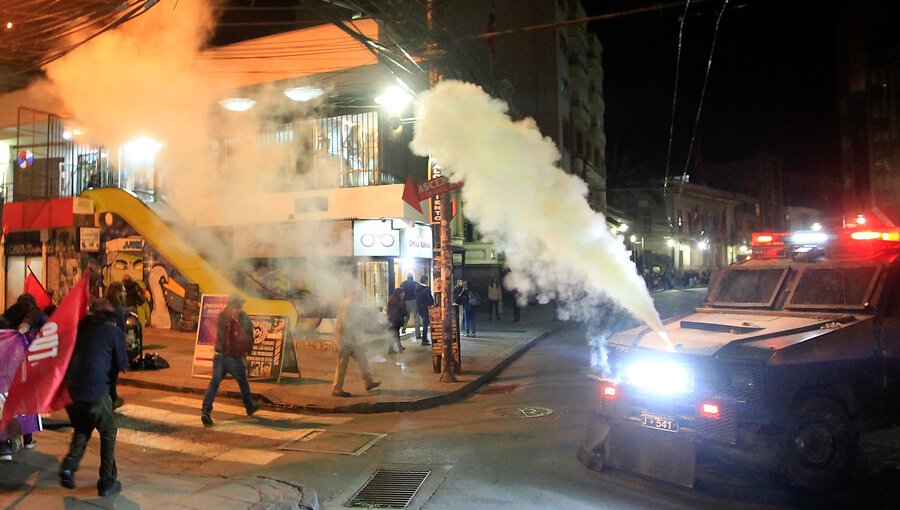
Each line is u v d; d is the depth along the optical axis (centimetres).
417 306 1552
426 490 559
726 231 6350
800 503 517
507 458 647
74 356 509
